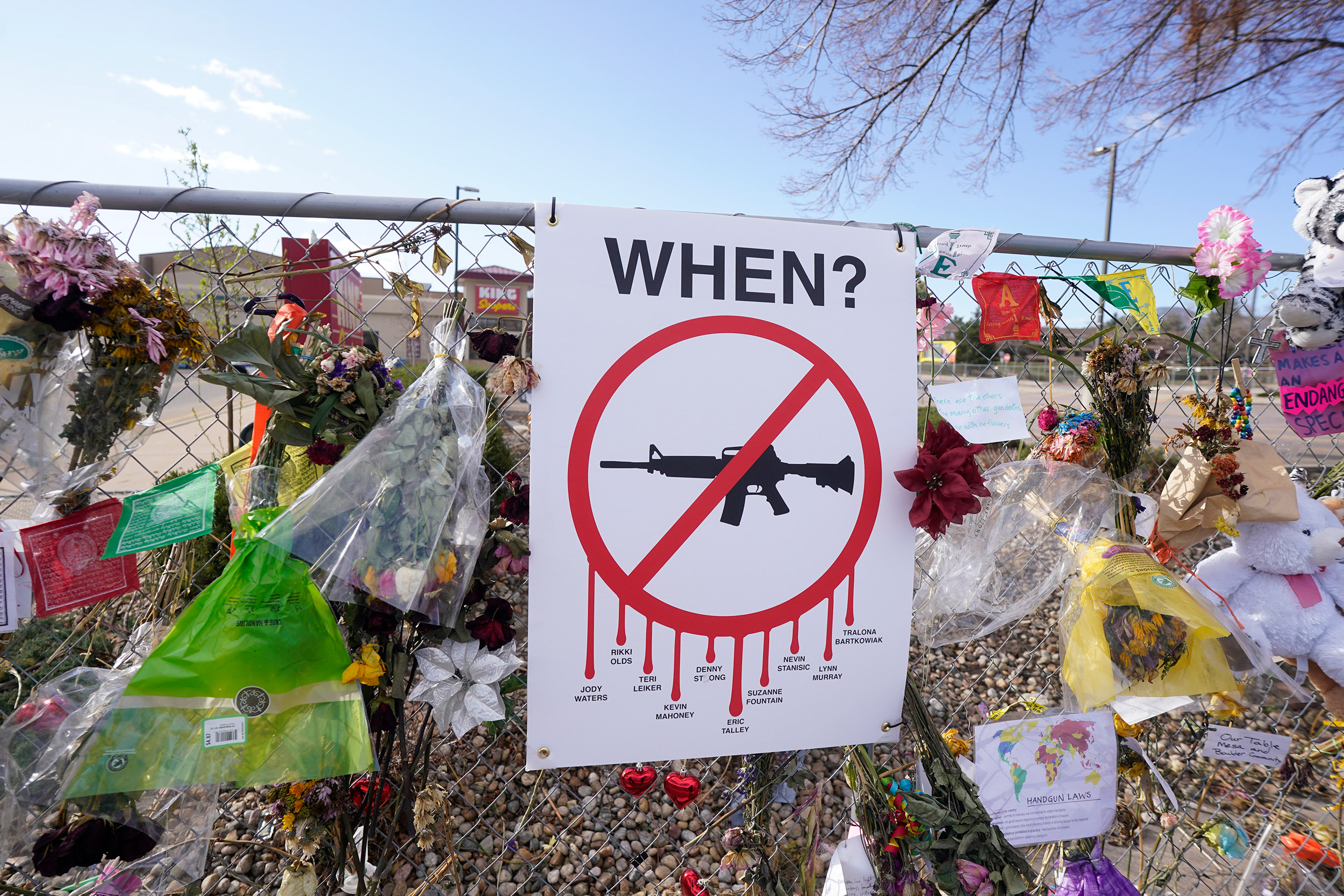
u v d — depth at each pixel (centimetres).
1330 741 218
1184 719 211
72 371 111
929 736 142
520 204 129
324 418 117
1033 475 165
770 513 137
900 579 143
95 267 107
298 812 129
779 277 138
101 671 116
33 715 110
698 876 197
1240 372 175
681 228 134
